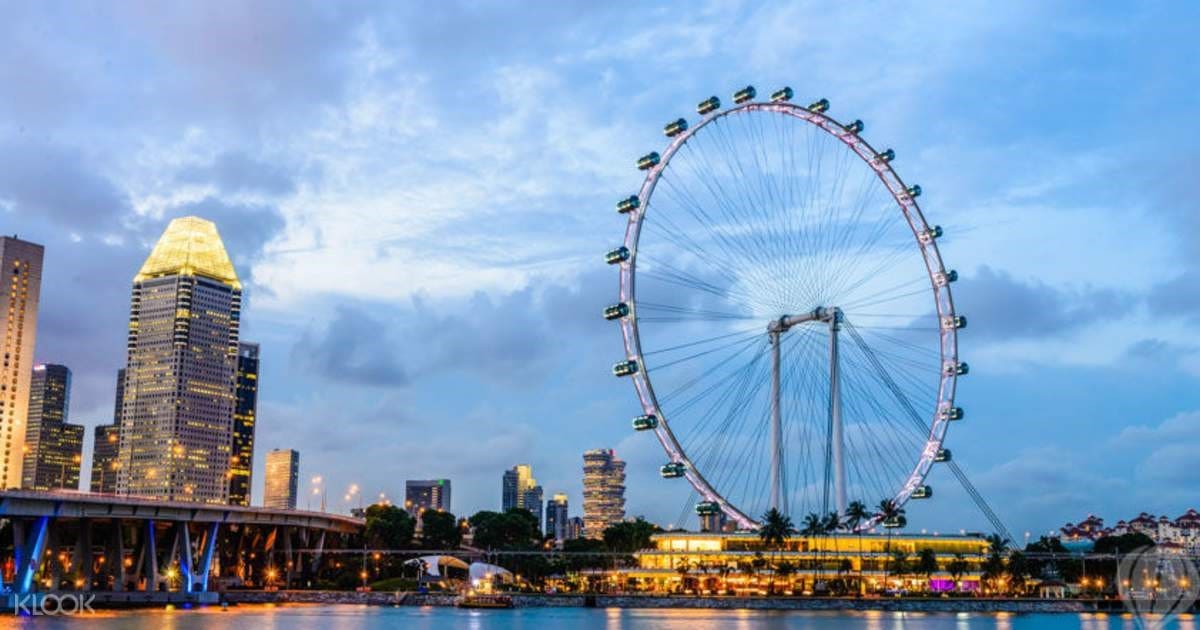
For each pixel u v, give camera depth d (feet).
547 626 655.35
